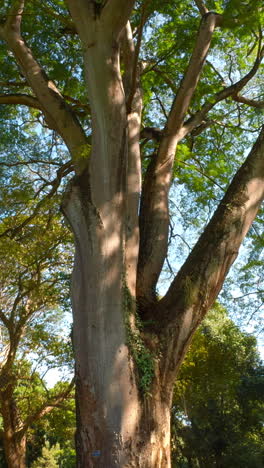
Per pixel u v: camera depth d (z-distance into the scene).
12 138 14.51
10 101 10.45
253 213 7.60
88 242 7.25
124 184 7.54
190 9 12.95
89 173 7.62
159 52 13.62
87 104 13.14
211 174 14.86
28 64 8.98
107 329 6.87
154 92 14.55
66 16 11.62
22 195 14.38
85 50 7.36
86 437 6.63
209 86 13.10
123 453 6.41
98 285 7.03
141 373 6.83
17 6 9.18
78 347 7.03
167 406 6.95
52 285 18.25
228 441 30.06
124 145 7.52
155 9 9.61
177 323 7.11
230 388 27.56
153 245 8.48
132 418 6.58
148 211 8.89
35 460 43.09
